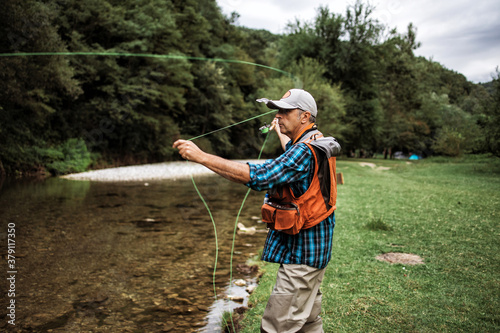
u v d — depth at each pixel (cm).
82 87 2056
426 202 718
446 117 4509
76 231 572
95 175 1659
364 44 3012
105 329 265
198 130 3334
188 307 306
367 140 3366
